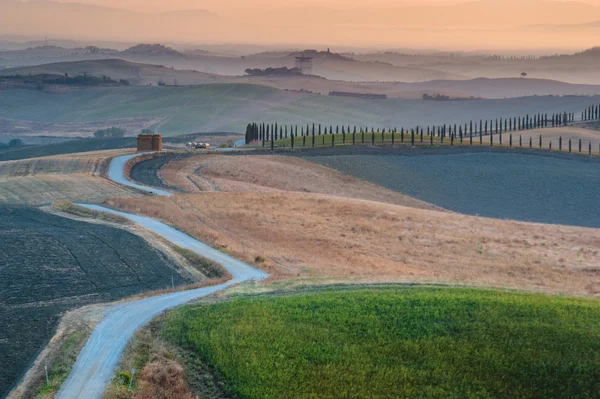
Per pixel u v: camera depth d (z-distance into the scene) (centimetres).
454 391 4834
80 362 4969
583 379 4934
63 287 7331
